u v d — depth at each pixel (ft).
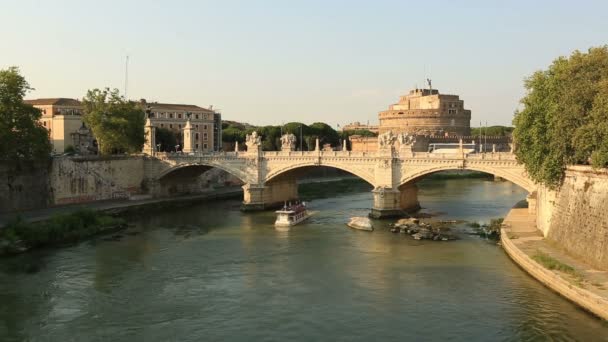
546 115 179.63
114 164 322.34
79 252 195.52
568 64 177.68
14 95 250.78
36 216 243.19
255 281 159.84
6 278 162.09
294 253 194.70
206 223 261.85
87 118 337.52
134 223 261.65
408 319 128.06
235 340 118.11
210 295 147.43
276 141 564.30
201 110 585.22
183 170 354.33
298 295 146.61
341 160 288.71
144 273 168.45
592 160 148.15
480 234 224.74
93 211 250.37
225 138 610.65
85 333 122.31
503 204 322.55
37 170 268.41
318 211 300.81
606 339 111.45
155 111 543.80
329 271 169.78
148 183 345.10
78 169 295.28
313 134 589.32
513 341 114.21
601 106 153.07
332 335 119.85
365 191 414.41
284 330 123.03
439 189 425.28
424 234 219.82
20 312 134.51
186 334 121.60
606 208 140.97
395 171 272.72
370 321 127.44
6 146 243.81
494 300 138.10
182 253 195.00
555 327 118.62
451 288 149.59
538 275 149.38
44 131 265.54
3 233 197.98
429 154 261.24
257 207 307.78
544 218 192.75
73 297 145.59
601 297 119.34
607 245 138.51
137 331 123.34
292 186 346.13
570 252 159.22
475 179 534.78
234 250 200.03
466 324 124.16
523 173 236.43
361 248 201.98
